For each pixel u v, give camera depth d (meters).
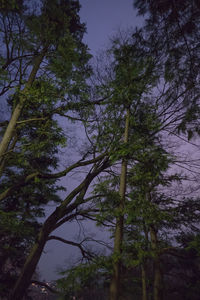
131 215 7.01
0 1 8.41
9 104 11.87
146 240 7.16
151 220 7.08
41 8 9.59
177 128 8.82
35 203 14.10
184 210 11.03
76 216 10.66
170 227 11.56
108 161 11.09
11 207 13.12
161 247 11.38
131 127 9.35
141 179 7.62
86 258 8.91
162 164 7.29
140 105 9.80
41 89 8.09
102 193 8.71
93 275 6.49
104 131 9.77
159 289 11.23
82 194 10.81
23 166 10.98
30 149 8.58
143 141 8.18
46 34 9.27
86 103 9.75
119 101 9.13
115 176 10.22
